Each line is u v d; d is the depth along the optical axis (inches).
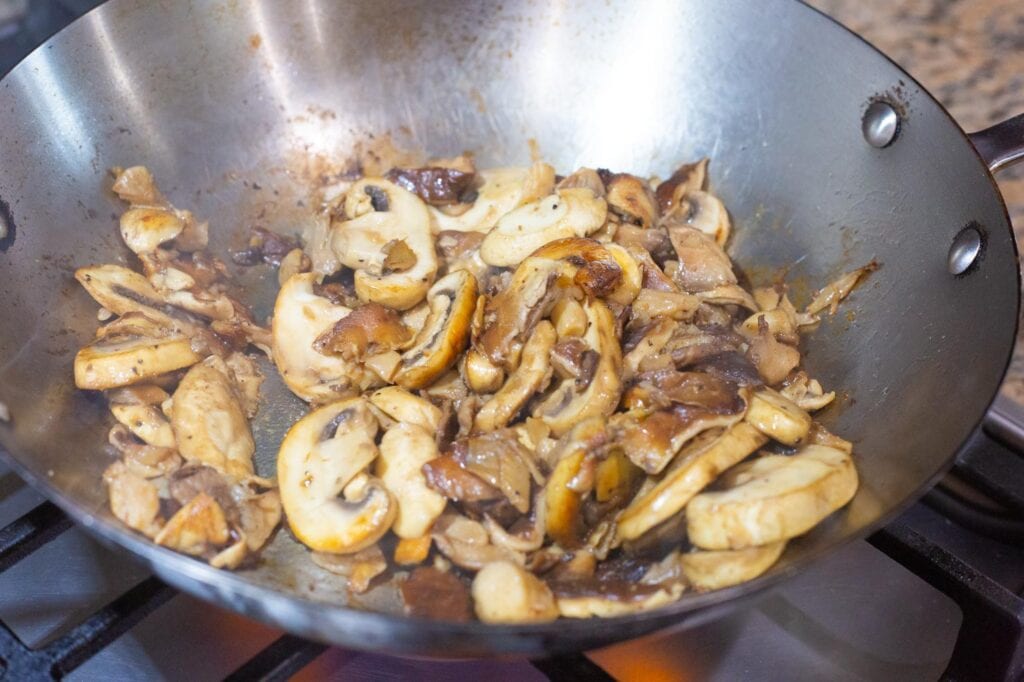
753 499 13.5
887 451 14.7
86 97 17.0
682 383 15.1
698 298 17.4
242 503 14.8
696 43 18.7
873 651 15.7
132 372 15.6
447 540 14.4
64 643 13.4
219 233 18.8
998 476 17.7
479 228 18.7
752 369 15.9
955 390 14.2
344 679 15.0
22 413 14.4
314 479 14.6
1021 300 13.9
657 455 14.3
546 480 14.8
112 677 14.9
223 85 18.5
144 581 13.8
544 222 17.4
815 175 17.9
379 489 14.4
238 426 15.8
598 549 14.4
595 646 12.7
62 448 14.8
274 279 18.6
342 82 19.3
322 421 15.2
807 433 15.0
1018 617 13.7
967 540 17.1
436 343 16.0
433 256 17.6
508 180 19.1
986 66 21.9
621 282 16.7
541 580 13.8
